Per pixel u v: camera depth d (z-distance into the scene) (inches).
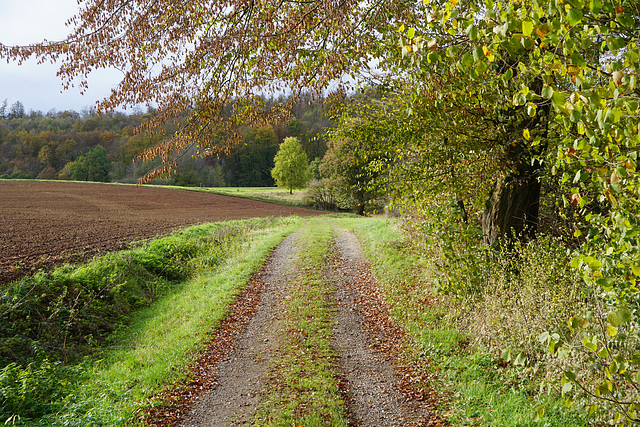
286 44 225.5
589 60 146.4
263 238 900.6
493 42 114.0
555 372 234.1
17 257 594.6
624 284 152.7
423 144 379.2
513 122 326.0
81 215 1300.4
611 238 163.8
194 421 234.4
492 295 327.0
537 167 371.2
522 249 340.8
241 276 557.9
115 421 223.5
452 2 113.7
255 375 290.2
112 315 446.3
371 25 228.4
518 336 278.4
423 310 399.2
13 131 3432.6
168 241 749.9
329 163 1726.1
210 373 297.0
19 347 336.5
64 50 214.8
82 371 319.3
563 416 207.9
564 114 110.8
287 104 248.7
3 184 2269.9
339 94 265.4
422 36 126.0
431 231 395.5
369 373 291.4
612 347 183.5
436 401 249.9
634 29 141.6
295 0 222.7
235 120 243.9
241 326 389.4
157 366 299.6
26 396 251.8
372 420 232.2
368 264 616.7
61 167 3265.3
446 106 317.1
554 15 106.9
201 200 2123.5
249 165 3619.6
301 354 320.5
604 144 117.0
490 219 406.0
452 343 320.2
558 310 265.6
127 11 218.5
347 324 388.2
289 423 225.3
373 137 387.5
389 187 397.1
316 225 1211.2
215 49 218.7
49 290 422.3
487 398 241.3
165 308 478.6
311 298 456.4
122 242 789.9
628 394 183.8
